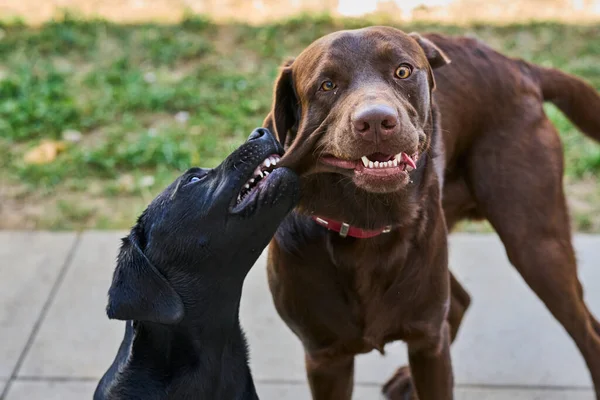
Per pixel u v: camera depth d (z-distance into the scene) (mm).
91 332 5699
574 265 4680
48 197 7371
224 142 8008
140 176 7613
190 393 3734
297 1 11156
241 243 3574
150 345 3719
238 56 9789
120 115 8703
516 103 4688
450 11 10680
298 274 3957
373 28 3641
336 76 3510
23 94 9008
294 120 3914
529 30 10070
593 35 9906
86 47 10133
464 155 4668
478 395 5133
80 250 6531
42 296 6047
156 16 10922
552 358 5406
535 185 4566
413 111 3537
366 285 3924
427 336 4125
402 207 3750
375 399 5121
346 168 3520
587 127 5156
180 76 9398
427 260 3957
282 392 5168
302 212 3840
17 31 10625
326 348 4168
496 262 6301
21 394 5176
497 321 5723
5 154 8055
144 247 3670
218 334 3775
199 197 3568
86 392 5188
